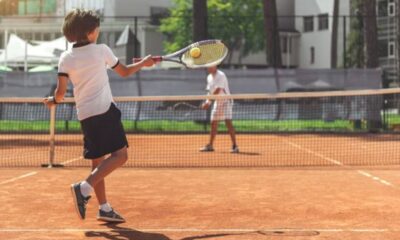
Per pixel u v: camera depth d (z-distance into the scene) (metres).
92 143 4.59
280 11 46.38
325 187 7.02
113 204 5.91
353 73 17.67
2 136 16.84
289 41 45.38
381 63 37.34
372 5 20.34
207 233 4.59
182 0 35.72
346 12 40.31
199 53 4.97
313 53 44.66
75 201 4.36
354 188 6.92
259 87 17.75
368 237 4.43
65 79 4.59
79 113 4.60
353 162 10.16
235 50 39.22
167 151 12.23
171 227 4.82
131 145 13.88
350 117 17.64
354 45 27.36
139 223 4.98
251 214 5.37
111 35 25.09
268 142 14.87
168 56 4.95
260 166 9.48
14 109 17.55
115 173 8.44
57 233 4.61
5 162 10.18
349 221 5.03
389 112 20.52
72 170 8.87
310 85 17.72
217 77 11.36
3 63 22.06
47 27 26.94
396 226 4.82
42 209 5.63
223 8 37.72
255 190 6.81
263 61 41.25
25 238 4.43
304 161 10.29
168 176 8.12
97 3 32.59
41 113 17.42
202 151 12.05
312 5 44.53
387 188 6.91
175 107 17.58
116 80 17.69
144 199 6.20
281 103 17.61
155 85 17.58
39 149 12.81
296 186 7.12
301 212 5.45
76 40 4.61
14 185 7.23
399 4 26.00
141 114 17.67
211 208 5.68
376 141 15.07
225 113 11.70
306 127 18.59
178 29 35.22
